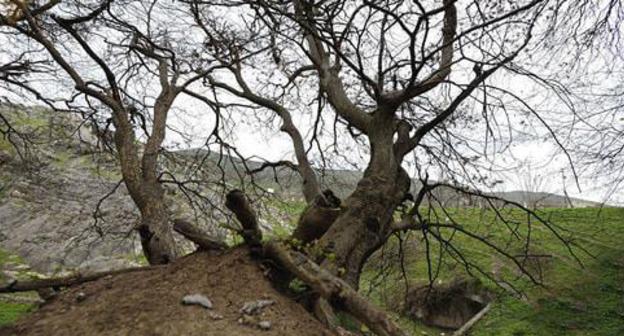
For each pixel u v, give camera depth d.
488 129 7.49
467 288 14.55
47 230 16.11
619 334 11.50
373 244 5.99
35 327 3.60
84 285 4.49
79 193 16.41
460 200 9.21
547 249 16.05
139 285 4.23
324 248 5.19
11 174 18.00
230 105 9.68
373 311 3.81
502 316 13.12
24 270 14.67
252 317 3.56
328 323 3.86
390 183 6.26
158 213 6.61
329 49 8.22
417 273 15.38
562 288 13.81
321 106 10.14
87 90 7.19
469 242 17.81
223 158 10.23
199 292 3.95
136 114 9.18
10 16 6.52
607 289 13.47
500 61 6.31
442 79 6.60
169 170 10.13
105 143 9.70
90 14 7.29
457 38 5.52
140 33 7.84
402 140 7.32
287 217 11.38
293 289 4.41
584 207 20.27
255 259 4.52
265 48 7.91
